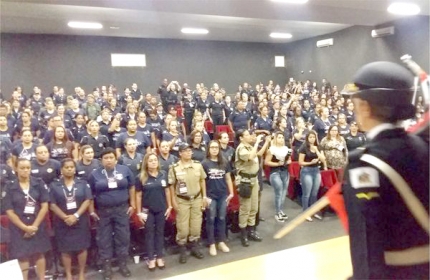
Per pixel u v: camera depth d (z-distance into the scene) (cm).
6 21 1101
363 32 1366
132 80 1518
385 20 1183
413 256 72
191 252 433
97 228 381
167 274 388
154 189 397
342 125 617
